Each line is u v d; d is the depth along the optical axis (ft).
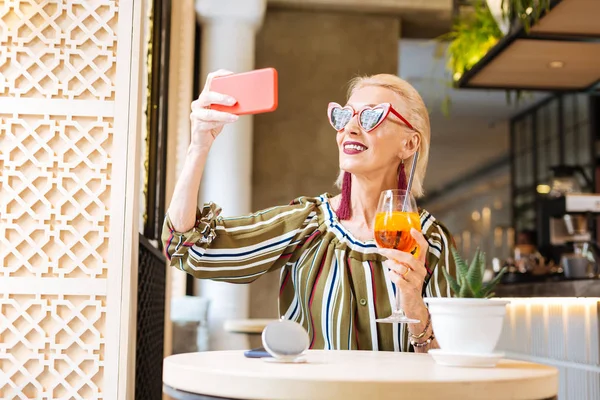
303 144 25.30
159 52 12.57
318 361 4.50
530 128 35.60
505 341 13.00
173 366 4.17
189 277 21.34
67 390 6.42
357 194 6.20
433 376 3.79
